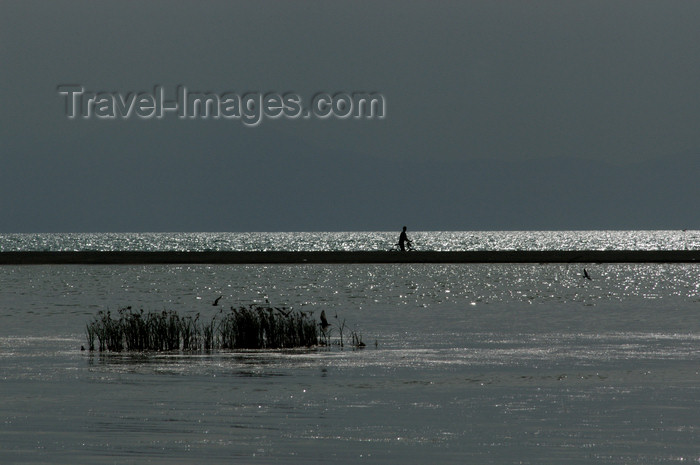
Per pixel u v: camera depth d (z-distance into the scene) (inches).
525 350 3538.4
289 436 2097.7
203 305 5629.9
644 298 6087.6
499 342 3801.7
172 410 2374.5
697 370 3021.7
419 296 6269.7
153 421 2244.1
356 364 3181.6
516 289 6830.7
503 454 1948.8
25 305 5565.9
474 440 2064.5
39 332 4197.8
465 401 2497.5
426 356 3383.4
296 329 3786.9
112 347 3599.9
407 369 3061.0
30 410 2368.4
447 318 4847.4
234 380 2847.0
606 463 1883.6
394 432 2137.1
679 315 4982.8
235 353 3496.6
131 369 3065.9
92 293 6461.6
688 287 6983.3
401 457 1926.7
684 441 2047.2
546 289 6845.5
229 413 2342.5
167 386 2733.8
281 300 5964.6
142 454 1941.4
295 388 2701.8
